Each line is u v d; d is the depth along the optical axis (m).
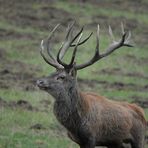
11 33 103.19
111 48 50.25
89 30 106.88
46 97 69.38
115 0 130.38
